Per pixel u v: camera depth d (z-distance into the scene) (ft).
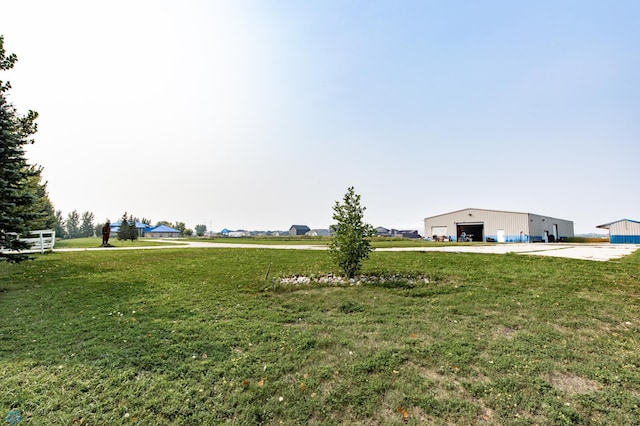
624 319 18.83
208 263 43.04
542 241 145.48
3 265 40.22
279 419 10.19
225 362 13.73
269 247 78.79
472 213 145.38
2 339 16.11
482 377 12.56
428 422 10.00
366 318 19.74
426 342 15.88
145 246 88.84
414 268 35.45
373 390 11.65
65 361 13.62
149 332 17.11
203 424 9.86
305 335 16.79
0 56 28.32
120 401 10.91
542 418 10.14
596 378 12.43
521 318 19.27
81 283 29.73
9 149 27.20
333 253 32.89
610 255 47.47
